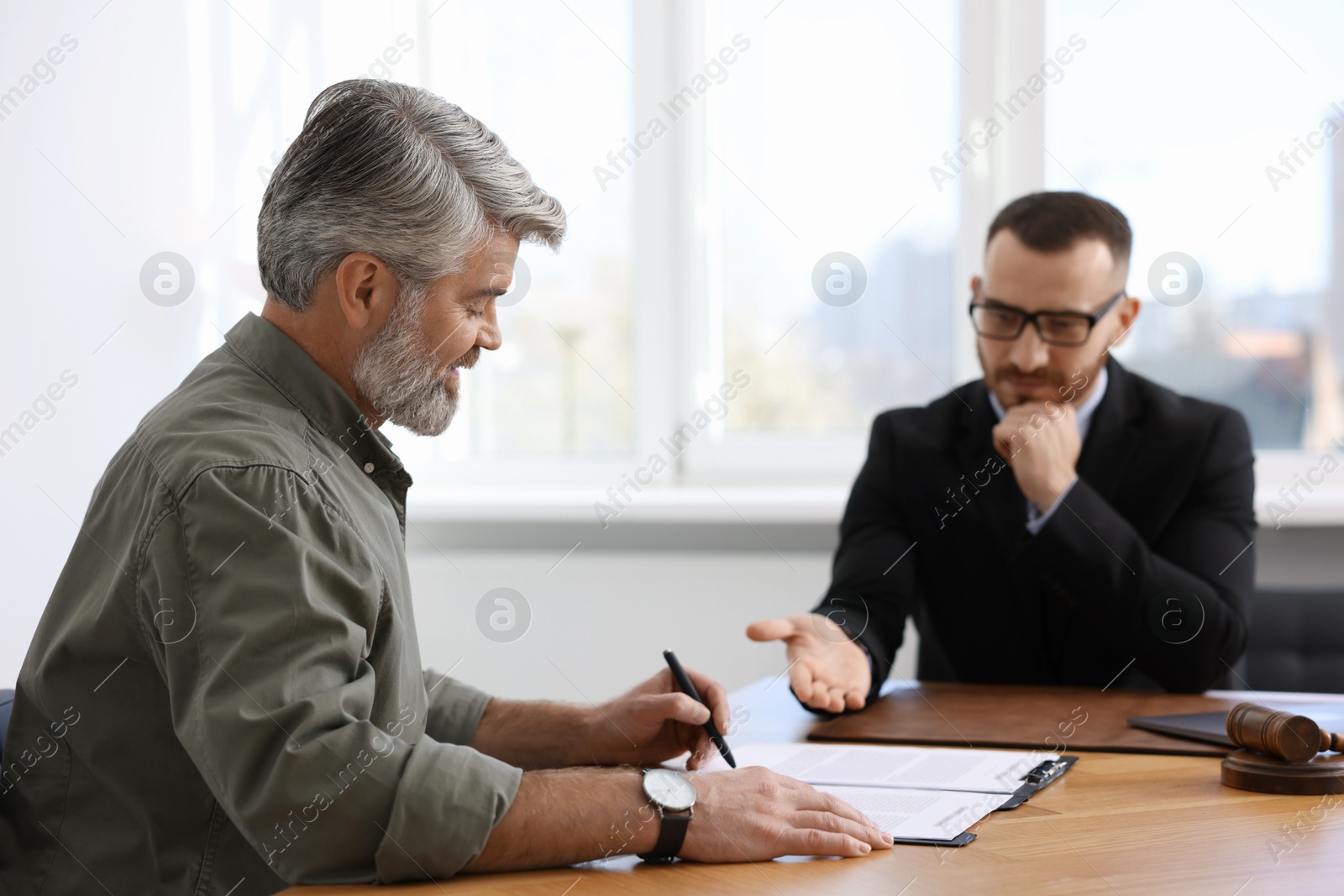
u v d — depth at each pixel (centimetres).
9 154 187
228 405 95
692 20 265
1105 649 170
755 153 267
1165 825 90
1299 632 186
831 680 137
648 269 273
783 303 269
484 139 104
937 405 190
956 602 180
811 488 265
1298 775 99
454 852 78
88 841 95
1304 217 242
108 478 96
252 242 224
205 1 213
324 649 82
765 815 84
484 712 120
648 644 247
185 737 82
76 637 93
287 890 77
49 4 192
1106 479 172
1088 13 246
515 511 250
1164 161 245
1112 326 167
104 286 199
